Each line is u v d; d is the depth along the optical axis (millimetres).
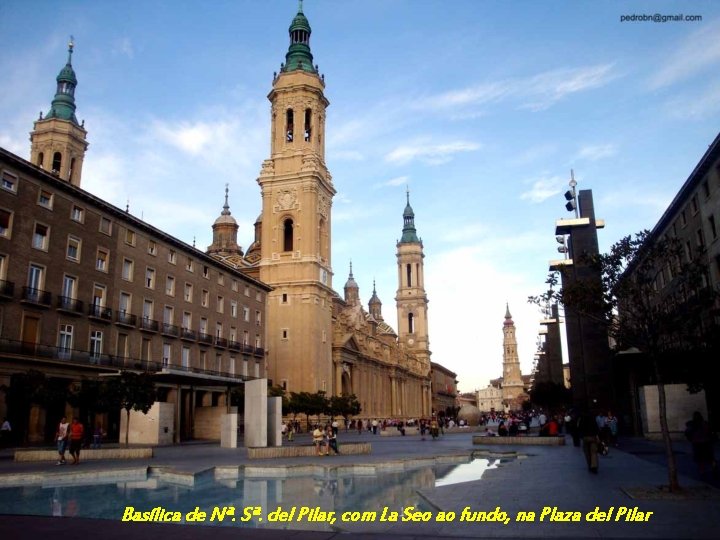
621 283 17219
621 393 42219
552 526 10664
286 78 90812
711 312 25375
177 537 10039
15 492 16984
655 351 16516
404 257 164875
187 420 50938
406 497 15328
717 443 29250
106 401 33344
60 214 43594
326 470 21203
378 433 71375
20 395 35000
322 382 83125
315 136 90312
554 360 83188
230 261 95312
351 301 146625
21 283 39906
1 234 38750
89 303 45500
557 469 20297
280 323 82875
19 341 39219
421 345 160500
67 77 77688
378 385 118250
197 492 16891
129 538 10000
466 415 76812
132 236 51000
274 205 87500
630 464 21312
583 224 44312
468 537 9867
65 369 42312
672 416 34625
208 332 60656
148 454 28016
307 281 82875
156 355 52156
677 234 49188
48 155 74000
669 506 12445
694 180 43406
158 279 53750
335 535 10102
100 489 17656
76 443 25094
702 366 28266
